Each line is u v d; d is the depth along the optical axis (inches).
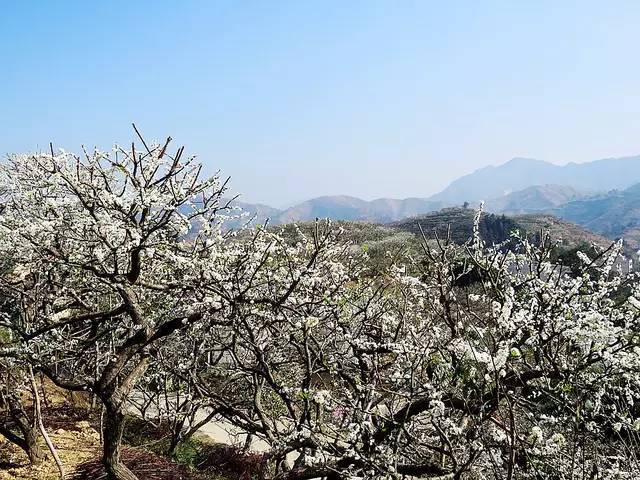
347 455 191.0
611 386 189.5
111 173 274.8
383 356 284.7
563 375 179.8
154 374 370.6
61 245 294.8
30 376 318.0
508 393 169.0
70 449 359.3
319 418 241.8
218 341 307.7
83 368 333.4
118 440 258.1
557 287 208.8
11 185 299.7
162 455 383.6
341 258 343.9
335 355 275.6
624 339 177.6
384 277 275.7
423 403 199.9
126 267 311.6
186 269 264.5
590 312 184.4
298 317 248.5
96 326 338.0
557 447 176.4
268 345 284.5
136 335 265.0
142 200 244.5
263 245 281.7
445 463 201.8
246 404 321.1
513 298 198.7
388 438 204.7
